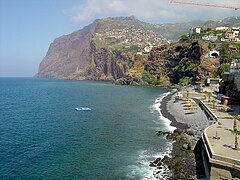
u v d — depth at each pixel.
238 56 162.12
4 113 94.12
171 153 45.84
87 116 85.31
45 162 43.00
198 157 41.84
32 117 85.19
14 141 55.34
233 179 28.92
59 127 69.12
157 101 120.06
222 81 107.19
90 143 53.56
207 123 63.28
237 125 50.72
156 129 64.25
